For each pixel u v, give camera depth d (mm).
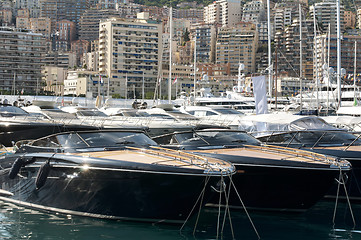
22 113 27312
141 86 164750
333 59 116688
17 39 162000
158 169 10977
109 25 162875
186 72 160125
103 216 11961
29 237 10812
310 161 12438
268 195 12828
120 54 163250
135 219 11773
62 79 190125
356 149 15086
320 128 18719
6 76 160625
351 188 14539
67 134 13055
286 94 109375
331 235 11469
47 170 12172
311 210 13828
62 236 10898
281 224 12273
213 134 14930
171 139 14805
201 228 11805
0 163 13734
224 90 136250
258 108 23812
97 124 25766
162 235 11117
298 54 182500
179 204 11250
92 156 12039
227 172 11188
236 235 11352
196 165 11219
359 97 64562
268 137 17031
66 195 12125
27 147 13375
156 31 168375
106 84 157500
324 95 68625
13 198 13359
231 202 13273
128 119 29141
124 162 11336
